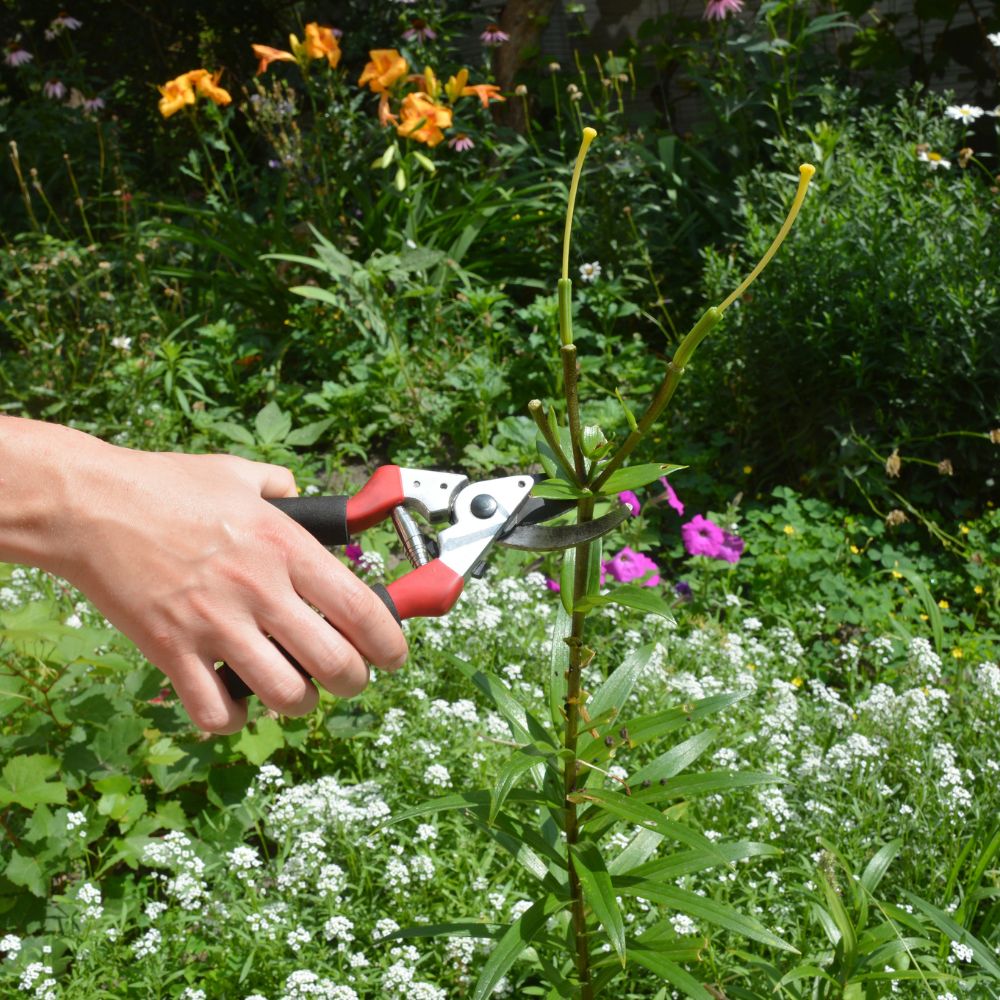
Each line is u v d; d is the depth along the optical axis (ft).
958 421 14.30
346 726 9.35
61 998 7.06
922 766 9.11
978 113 16.97
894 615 12.38
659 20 24.85
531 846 5.83
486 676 5.92
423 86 21.52
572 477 4.55
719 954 7.35
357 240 19.54
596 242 19.72
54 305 18.83
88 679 9.34
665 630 11.06
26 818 8.31
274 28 29.66
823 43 23.57
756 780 5.53
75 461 3.96
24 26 28.96
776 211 17.52
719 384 15.99
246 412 18.12
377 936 7.34
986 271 14.07
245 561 3.97
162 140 27.86
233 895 7.61
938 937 7.32
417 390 16.63
